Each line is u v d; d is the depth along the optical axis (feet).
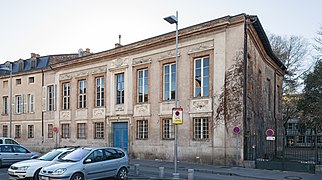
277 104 113.70
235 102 66.18
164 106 78.74
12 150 65.87
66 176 40.40
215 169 60.54
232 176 54.13
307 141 67.31
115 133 91.86
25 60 137.28
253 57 77.30
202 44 72.28
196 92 73.46
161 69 80.12
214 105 69.00
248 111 69.10
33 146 119.44
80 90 104.01
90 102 99.30
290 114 146.82
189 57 74.64
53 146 111.55
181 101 75.25
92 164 43.68
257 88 82.99
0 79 137.49
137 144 84.33
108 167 45.80
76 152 45.21
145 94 84.53
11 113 118.01
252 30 71.51
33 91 122.42
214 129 68.39
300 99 133.08
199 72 73.31
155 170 61.57
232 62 67.31
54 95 113.09
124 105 88.79
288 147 73.26
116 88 92.68
